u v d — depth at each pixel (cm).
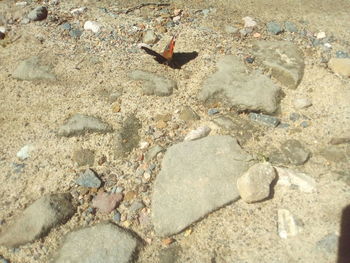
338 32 69
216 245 44
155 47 68
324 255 43
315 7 75
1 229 47
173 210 47
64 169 52
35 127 57
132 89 61
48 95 61
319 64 64
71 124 56
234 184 49
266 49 66
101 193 50
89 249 44
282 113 57
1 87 63
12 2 77
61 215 47
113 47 69
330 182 49
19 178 52
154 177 51
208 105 59
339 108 57
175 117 57
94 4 77
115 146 54
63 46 69
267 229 45
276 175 49
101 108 59
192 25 72
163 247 45
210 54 66
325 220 45
